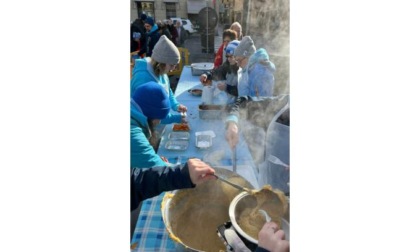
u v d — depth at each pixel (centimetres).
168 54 195
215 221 204
